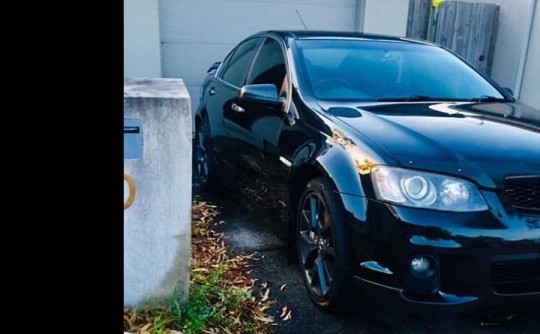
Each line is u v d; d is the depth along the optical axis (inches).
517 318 108.1
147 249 96.5
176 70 255.8
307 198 115.9
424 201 90.7
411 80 140.3
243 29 260.2
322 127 113.7
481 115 119.2
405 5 275.4
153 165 92.8
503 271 91.5
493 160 94.6
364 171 97.6
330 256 106.0
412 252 90.2
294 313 109.2
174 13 248.5
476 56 340.2
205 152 197.6
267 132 136.0
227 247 140.8
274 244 143.6
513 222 90.0
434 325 105.7
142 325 94.3
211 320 99.9
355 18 276.2
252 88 135.7
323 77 134.3
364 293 97.9
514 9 325.7
